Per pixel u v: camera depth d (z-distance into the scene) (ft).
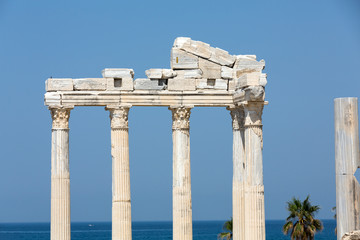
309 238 363.97
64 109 244.22
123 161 245.45
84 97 245.04
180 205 247.09
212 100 252.21
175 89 250.37
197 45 253.65
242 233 253.24
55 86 244.83
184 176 248.11
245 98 242.17
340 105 144.97
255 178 239.50
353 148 144.05
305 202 359.46
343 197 144.46
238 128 254.27
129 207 245.24
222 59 254.47
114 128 246.47
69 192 244.01
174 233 248.11
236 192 254.47
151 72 249.55
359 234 140.67
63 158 243.19
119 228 243.19
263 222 239.71
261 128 241.14
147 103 248.73
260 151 240.53
